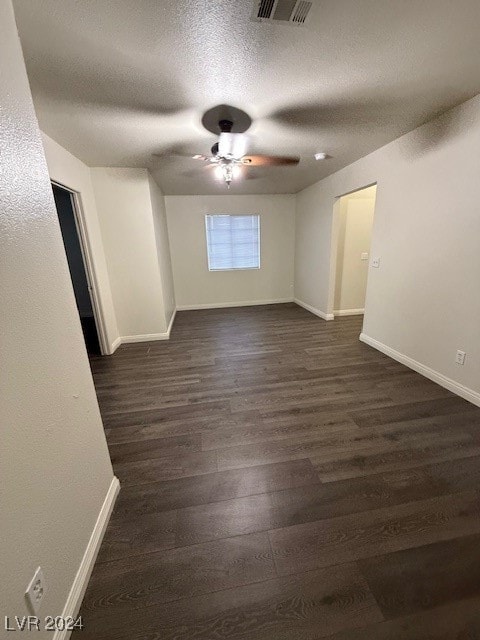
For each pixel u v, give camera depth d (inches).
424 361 105.5
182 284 219.5
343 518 53.2
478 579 43.3
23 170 34.0
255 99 73.8
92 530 47.6
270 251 225.6
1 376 28.9
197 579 44.0
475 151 79.7
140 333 155.3
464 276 86.7
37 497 33.7
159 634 37.9
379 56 59.0
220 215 211.2
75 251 205.0
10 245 31.2
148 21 48.0
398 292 115.3
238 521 53.1
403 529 50.8
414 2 45.9
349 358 123.9
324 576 44.1
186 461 68.2
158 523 53.1
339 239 183.5
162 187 173.6
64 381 41.7
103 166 128.9
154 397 97.6
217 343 148.1
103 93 69.2
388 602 40.7
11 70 32.9
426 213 98.3
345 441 73.3
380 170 118.0
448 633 37.4
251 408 89.1
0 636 26.5
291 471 64.4
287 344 143.5
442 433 75.2
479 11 47.9
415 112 85.4
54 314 39.8
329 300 181.2
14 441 30.4
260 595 41.9
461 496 57.1
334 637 37.3
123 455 70.8
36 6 44.2
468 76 66.9
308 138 102.6
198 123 86.2
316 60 59.5
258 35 51.9
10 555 28.6
